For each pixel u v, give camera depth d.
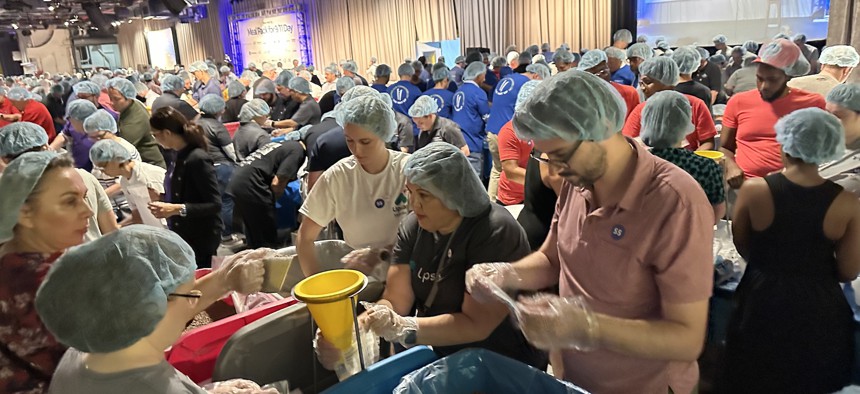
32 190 1.21
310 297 1.03
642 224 1.05
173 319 0.90
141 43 19.98
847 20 4.67
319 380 1.43
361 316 1.19
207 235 2.96
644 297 1.10
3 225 1.20
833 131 1.37
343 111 1.75
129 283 0.81
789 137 1.41
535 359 1.49
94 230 2.07
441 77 6.20
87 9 11.68
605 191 1.10
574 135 1.00
